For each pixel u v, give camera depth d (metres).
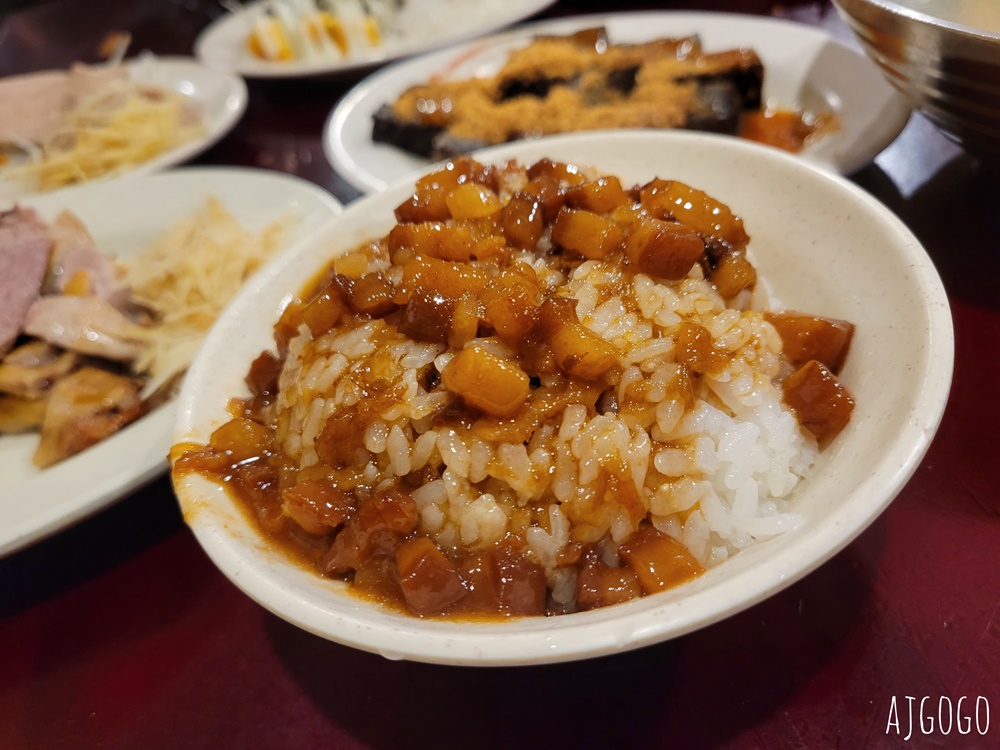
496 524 0.12
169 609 0.15
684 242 0.13
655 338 0.12
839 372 0.13
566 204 0.15
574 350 0.12
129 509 0.17
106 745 0.13
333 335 0.14
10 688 0.14
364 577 0.12
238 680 0.14
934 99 0.16
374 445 0.12
